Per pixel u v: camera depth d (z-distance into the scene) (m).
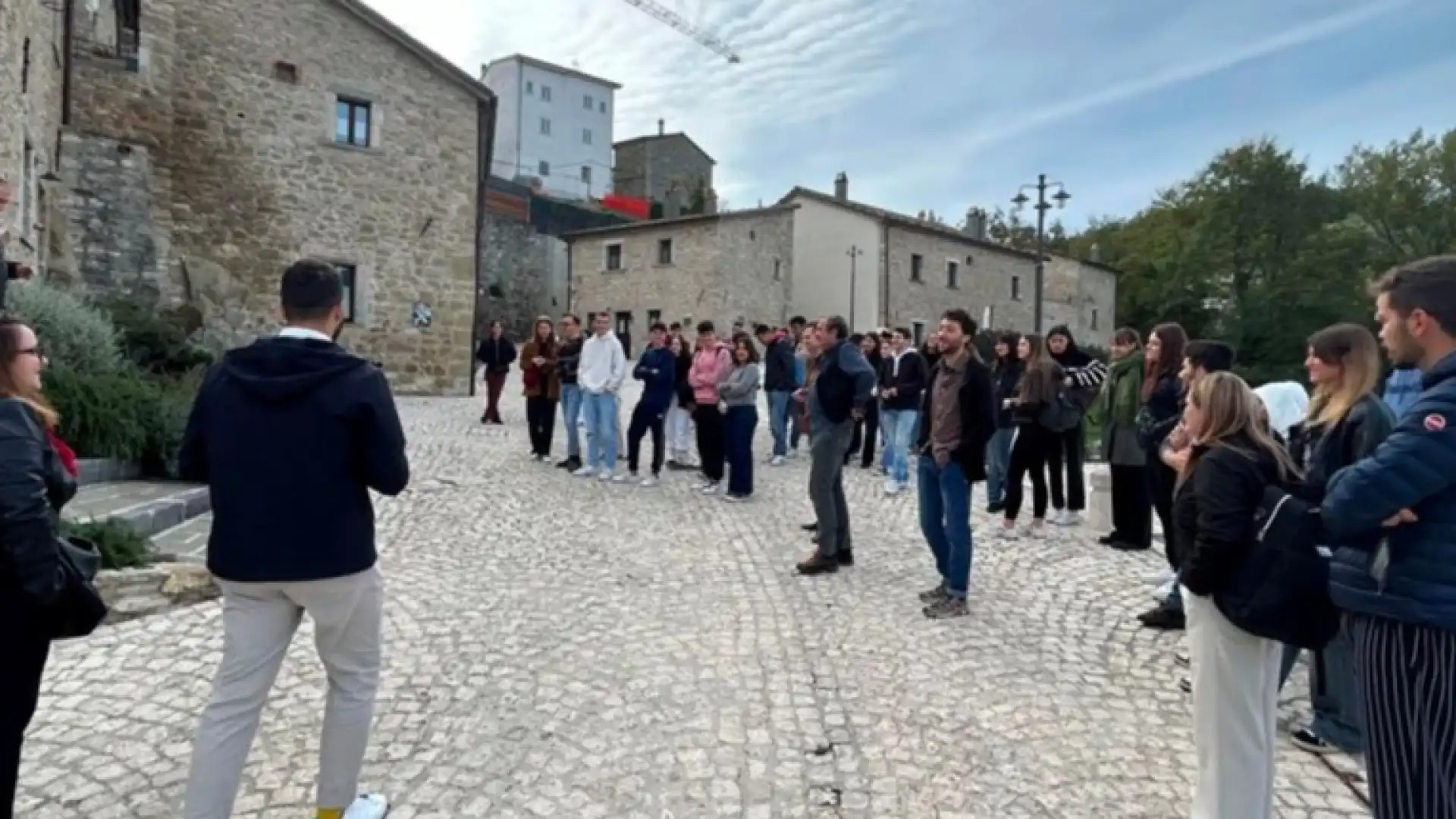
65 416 7.57
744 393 9.15
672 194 49.56
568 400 10.54
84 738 3.66
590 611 5.48
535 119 62.16
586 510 8.50
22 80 10.34
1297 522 2.66
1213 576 2.75
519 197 39.38
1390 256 42.44
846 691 4.34
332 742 2.91
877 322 33.06
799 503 9.20
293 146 17.19
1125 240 50.19
